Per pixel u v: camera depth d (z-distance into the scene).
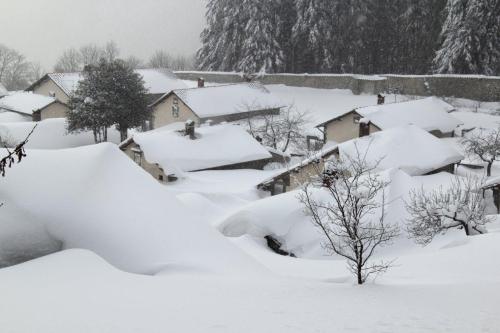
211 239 14.38
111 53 109.00
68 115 49.41
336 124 47.28
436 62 60.56
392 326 7.39
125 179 14.63
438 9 65.56
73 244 13.22
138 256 12.98
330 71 68.88
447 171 34.66
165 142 36.78
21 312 8.14
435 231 19.78
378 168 30.31
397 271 14.98
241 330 7.20
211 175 35.50
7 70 99.19
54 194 13.87
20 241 12.83
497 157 42.44
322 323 7.56
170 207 14.64
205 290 9.89
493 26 57.28
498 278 12.77
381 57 73.31
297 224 20.53
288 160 41.31
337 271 15.53
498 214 27.39
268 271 14.05
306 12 67.50
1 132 46.38
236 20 70.25
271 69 69.56
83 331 7.14
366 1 69.12
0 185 14.07
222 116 52.91
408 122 44.84
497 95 55.56
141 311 8.20
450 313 8.12
